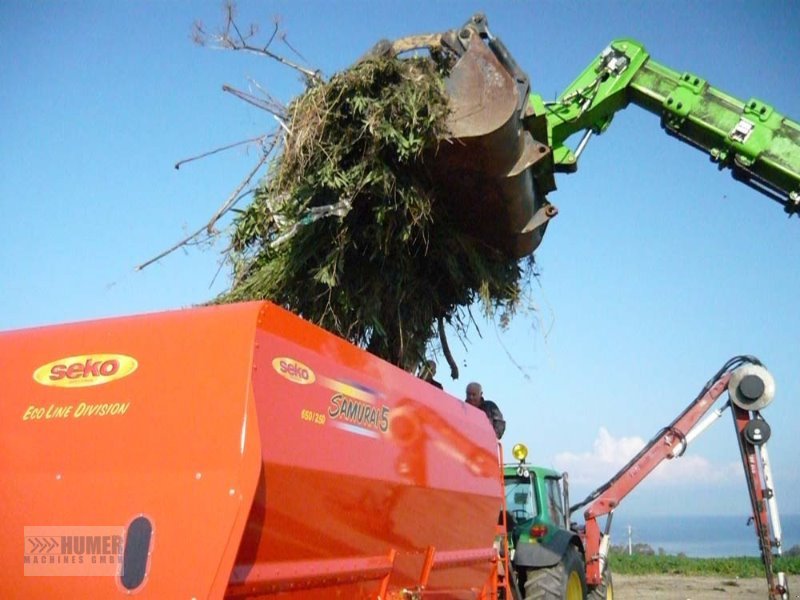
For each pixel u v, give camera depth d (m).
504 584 6.87
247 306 3.70
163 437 3.48
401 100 4.86
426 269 5.97
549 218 5.83
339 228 5.27
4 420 3.79
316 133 4.93
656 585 17.59
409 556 4.75
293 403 3.71
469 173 5.19
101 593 3.34
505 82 4.96
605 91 6.54
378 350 5.79
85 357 3.83
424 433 5.03
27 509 3.57
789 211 6.56
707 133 6.56
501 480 6.46
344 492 4.02
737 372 10.50
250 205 5.55
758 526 9.95
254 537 3.38
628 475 10.90
